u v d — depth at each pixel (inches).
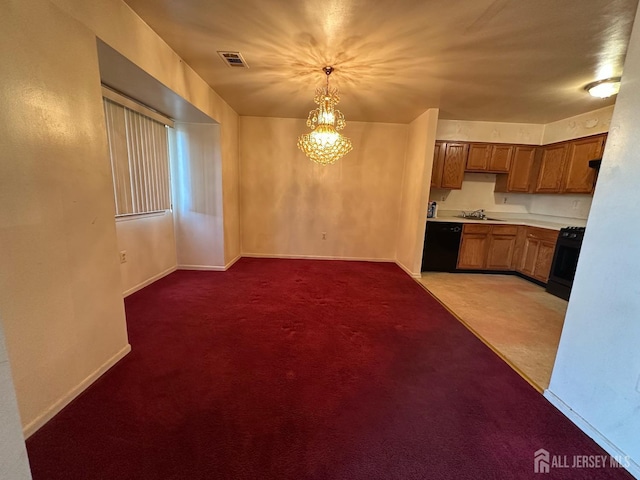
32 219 49.2
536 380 72.1
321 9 65.7
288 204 185.0
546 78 100.8
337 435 54.0
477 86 110.3
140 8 68.0
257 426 55.3
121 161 107.7
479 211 185.3
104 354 69.0
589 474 47.6
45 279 52.2
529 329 100.0
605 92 106.3
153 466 46.5
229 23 73.1
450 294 133.6
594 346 54.7
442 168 169.2
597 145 134.8
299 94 128.2
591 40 75.6
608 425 52.0
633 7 61.5
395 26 71.8
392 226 188.5
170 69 89.3
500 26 70.4
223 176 150.5
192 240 156.3
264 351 81.4
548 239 144.9
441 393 66.4
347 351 83.0
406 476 46.4
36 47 47.7
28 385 50.4
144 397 61.7
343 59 90.8
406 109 144.6
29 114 47.4
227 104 149.4
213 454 49.0
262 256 190.9
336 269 168.4
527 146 167.0
